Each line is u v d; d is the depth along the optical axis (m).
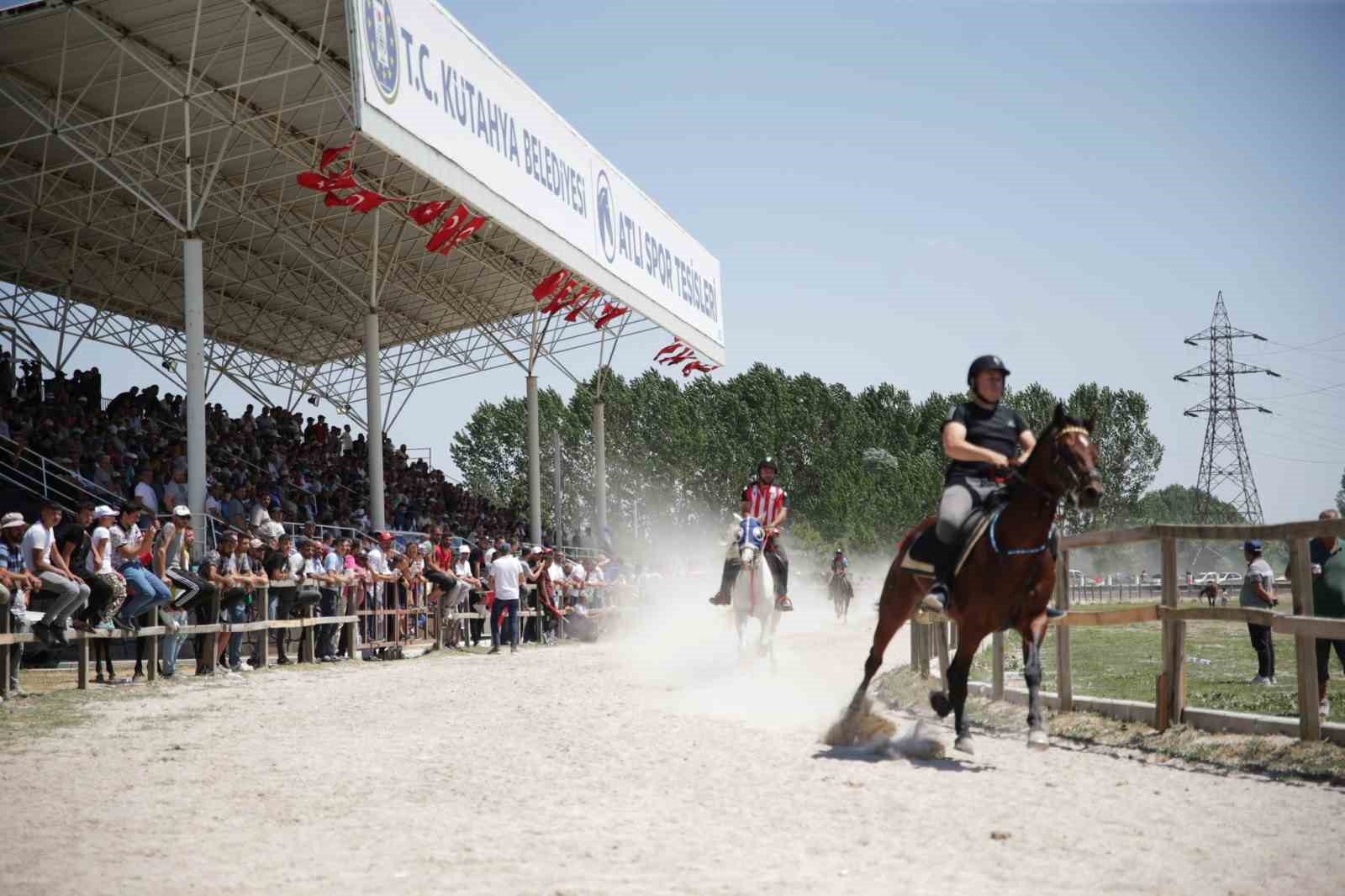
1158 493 153.38
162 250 30.78
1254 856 5.08
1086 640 22.81
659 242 34.56
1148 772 7.30
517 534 39.88
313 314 37.12
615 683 14.60
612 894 4.49
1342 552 10.27
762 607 15.16
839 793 6.52
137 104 23.08
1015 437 8.64
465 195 22.02
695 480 71.81
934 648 13.44
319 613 19.56
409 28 20.28
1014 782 6.91
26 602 13.97
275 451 30.48
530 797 6.60
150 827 5.93
